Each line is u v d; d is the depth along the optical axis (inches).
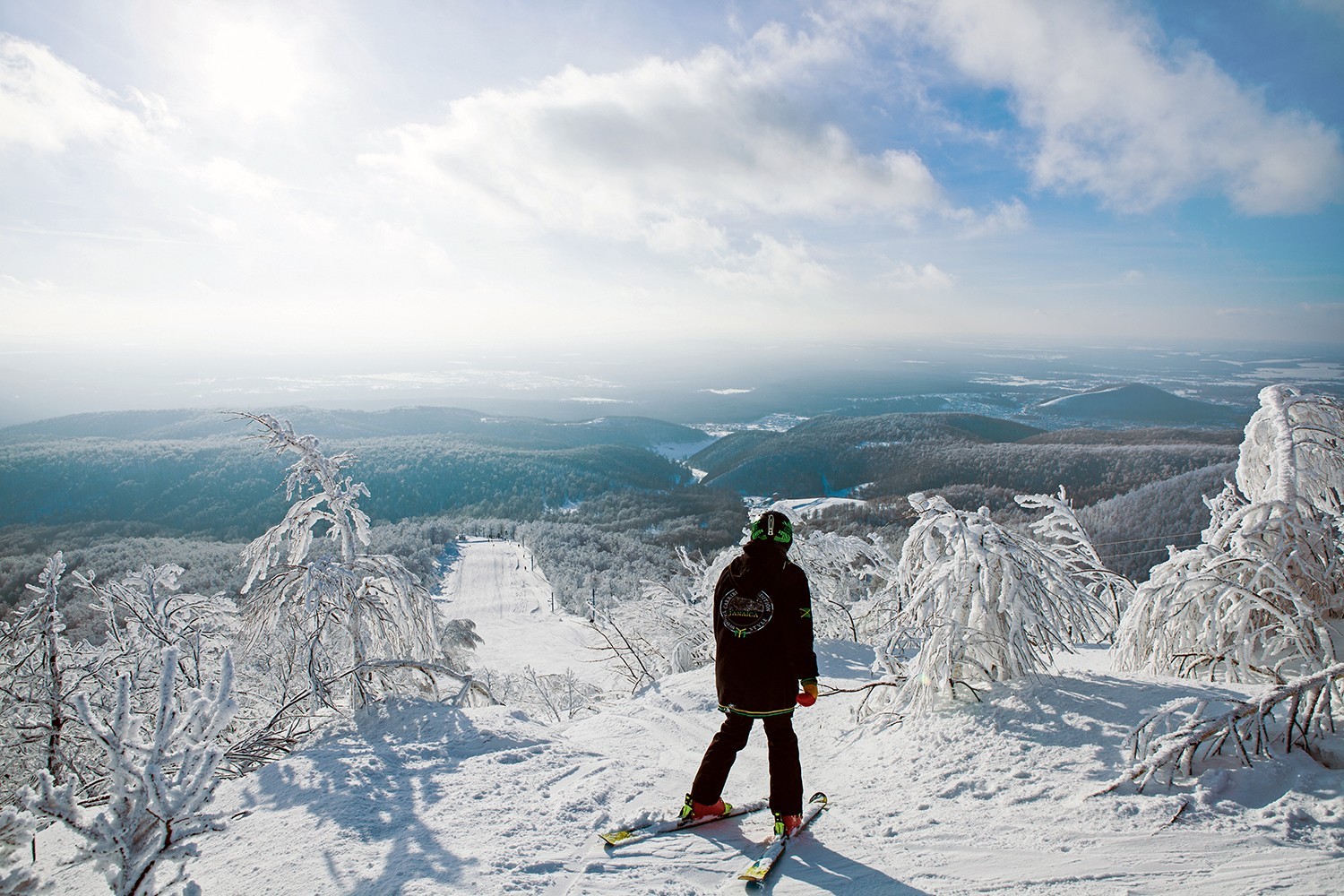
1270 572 175.6
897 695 175.6
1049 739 136.9
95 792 224.4
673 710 203.9
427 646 252.5
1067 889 88.6
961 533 177.6
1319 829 96.0
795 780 111.0
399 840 113.3
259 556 248.1
